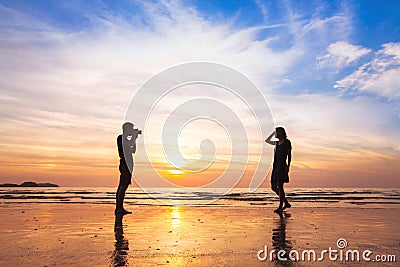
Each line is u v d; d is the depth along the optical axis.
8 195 16.38
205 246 4.29
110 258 3.67
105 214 7.81
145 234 5.14
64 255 3.79
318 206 10.17
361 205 10.68
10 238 4.81
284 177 8.41
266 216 7.46
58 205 10.34
